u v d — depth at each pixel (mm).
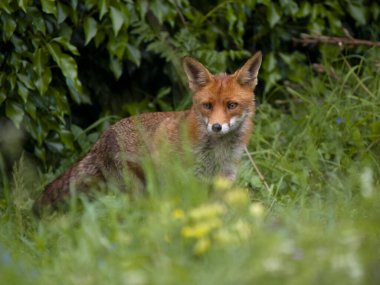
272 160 12133
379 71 12961
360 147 11969
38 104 11672
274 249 6852
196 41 12906
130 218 8156
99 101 13445
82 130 12594
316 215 8883
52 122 11828
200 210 7496
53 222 9453
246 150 11680
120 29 12203
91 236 7754
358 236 7355
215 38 13391
